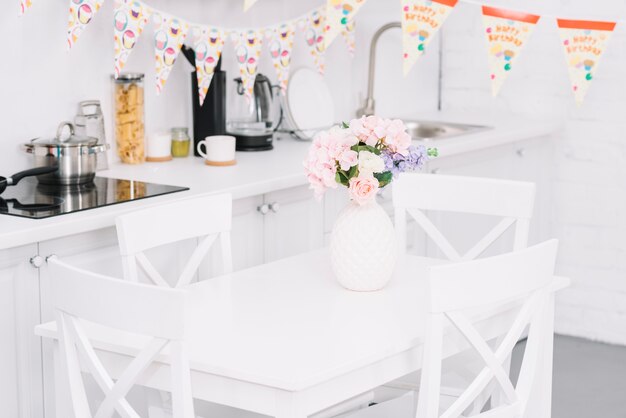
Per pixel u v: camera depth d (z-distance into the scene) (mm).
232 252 3035
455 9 4633
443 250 2863
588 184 4387
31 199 2699
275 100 3869
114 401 1883
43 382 2518
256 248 3129
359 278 2316
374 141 2270
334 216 3455
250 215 3088
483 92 4625
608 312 4395
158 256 2787
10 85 2904
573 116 4387
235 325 2084
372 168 2248
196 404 2301
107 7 3174
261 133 3576
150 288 1740
